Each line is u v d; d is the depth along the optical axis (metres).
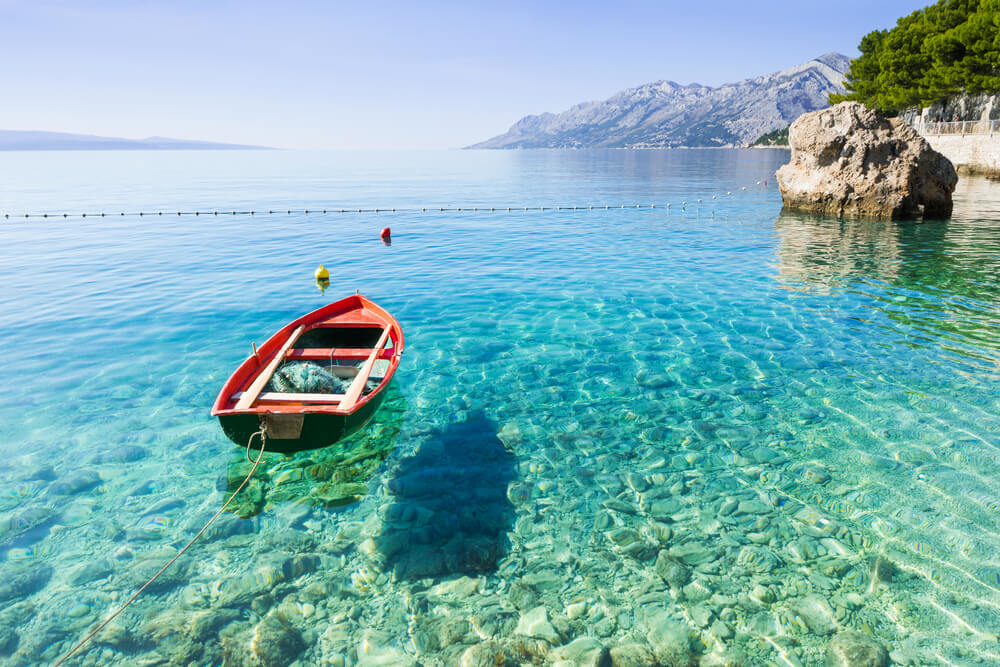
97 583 5.77
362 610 5.39
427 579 5.77
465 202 44.34
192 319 14.03
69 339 12.59
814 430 8.41
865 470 7.39
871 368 10.47
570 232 27.94
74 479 7.51
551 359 11.36
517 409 9.34
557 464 7.77
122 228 29.92
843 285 16.09
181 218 34.38
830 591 5.45
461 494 7.16
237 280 18.25
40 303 15.42
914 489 6.95
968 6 53.34
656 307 14.58
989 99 49.12
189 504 7.04
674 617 5.22
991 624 5.00
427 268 19.95
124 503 7.04
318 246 24.67
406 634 5.11
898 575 5.61
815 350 11.40
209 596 5.59
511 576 5.79
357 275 18.95
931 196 26.52
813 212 30.11
